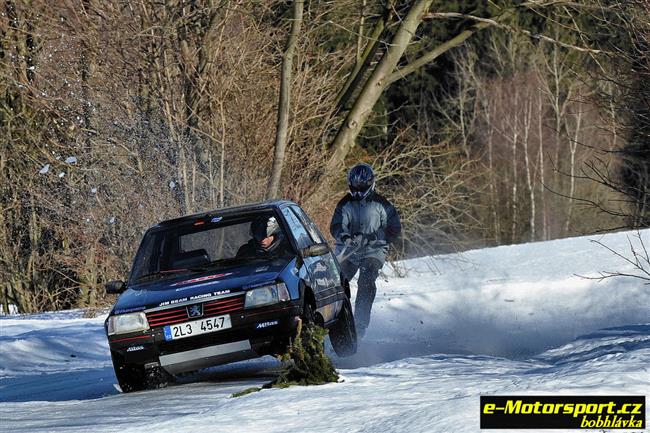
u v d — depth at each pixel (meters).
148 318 26.25
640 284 50.28
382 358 31.75
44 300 71.75
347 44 69.69
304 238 30.33
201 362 26.36
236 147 56.56
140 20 56.47
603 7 33.44
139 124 55.69
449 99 147.38
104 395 27.64
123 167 56.69
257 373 28.34
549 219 147.88
